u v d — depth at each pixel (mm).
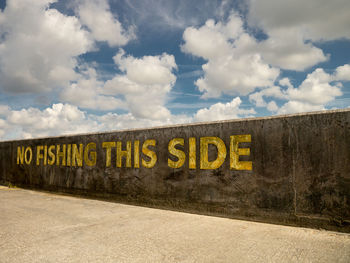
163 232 3600
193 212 4922
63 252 2846
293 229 3781
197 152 4953
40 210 5148
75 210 5168
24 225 3965
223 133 4676
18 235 3449
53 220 4297
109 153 6426
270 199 4148
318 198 3771
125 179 6043
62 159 7609
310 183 3842
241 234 3521
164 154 5410
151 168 5590
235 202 4465
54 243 3133
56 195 7332
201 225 4004
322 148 3781
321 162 3775
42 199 6598
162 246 3033
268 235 3480
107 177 6418
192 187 4969
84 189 6938
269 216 4137
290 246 3045
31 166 8617
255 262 2592
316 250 2920
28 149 8781
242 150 4453
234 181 4496
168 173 5312
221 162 4652
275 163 4137
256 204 4266
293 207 3953
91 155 6840
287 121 4078
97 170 6656
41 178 8227
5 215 4672
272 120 4211
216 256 2738
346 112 3631
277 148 4137
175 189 5184
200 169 4891
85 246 3031
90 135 6914
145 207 5578
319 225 3742
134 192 5848
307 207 3846
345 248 2986
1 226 3904
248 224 4082
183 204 5062
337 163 3660
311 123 3887
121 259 2660
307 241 3230
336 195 3646
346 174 3588
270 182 4164
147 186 5629
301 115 3971
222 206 4594
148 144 5691
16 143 9281
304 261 2613
